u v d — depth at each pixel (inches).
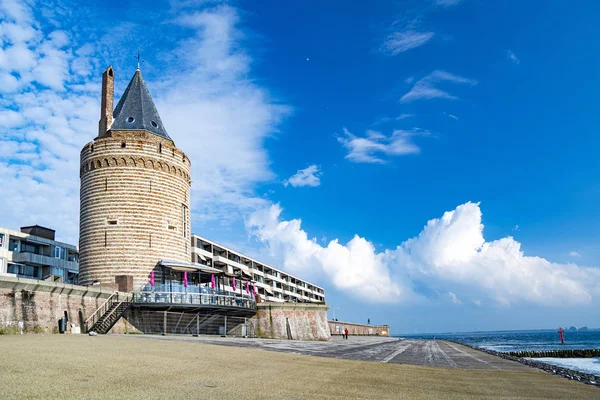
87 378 640.4
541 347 5260.8
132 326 2066.9
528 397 828.6
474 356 2249.0
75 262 3422.7
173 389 616.7
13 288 1533.0
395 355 1811.0
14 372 637.9
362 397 678.5
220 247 4050.2
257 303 2652.6
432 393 781.3
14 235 3016.7
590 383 1304.1
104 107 2566.4
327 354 1496.1
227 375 773.3
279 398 616.1
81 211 2401.6
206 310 2313.0
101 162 2368.4
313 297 6865.2
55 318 1686.8
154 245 2347.4
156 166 2427.4
